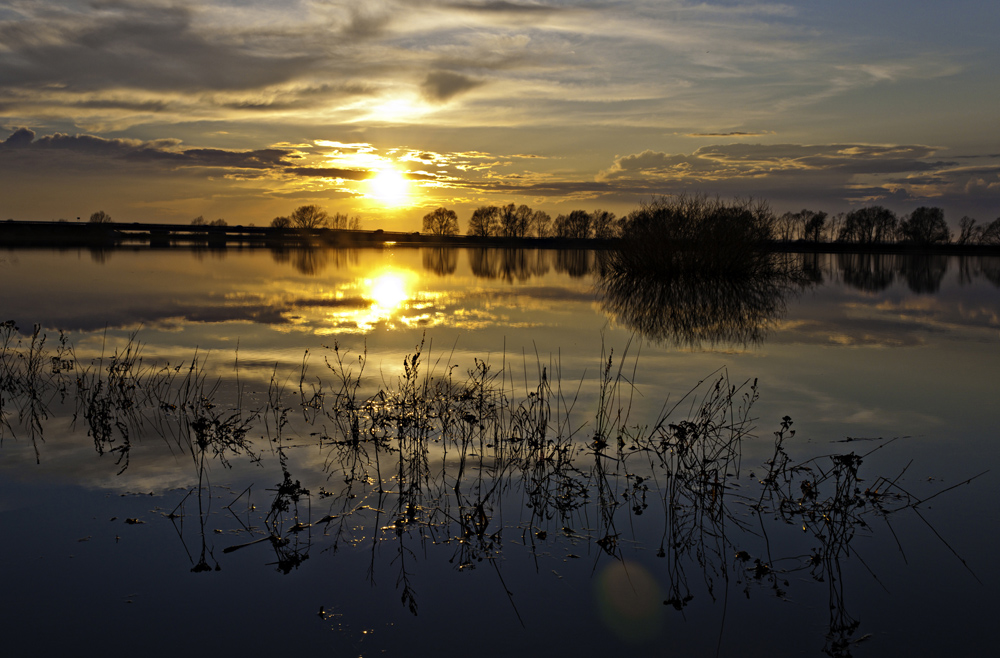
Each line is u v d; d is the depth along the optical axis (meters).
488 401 7.52
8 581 3.91
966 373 9.34
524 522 4.79
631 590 3.95
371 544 4.44
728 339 12.05
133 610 3.67
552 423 6.94
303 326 12.73
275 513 4.83
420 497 5.14
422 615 3.67
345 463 5.81
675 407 7.51
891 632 3.58
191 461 5.80
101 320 13.21
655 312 15.73
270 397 7.73
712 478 5.50
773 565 4.24
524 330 12.68
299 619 3.63
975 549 4.41
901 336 12.51
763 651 3.43
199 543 4.39
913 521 4.80
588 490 5.34
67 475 5.46
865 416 7.28
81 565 4.09
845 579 4.08
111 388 7.45
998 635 3.54
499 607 3.77
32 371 8.63
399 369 9.10
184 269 27.98
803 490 5.03
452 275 27.67
